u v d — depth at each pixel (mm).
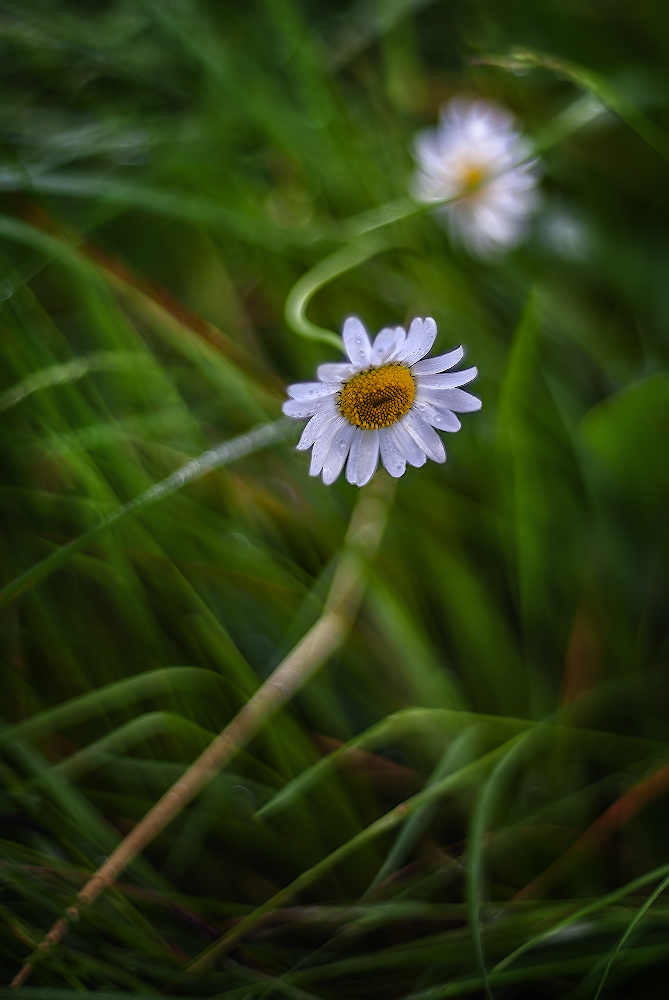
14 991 405
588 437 486
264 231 518
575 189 553
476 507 505
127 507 441
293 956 445
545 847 457
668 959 426
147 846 464
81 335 530
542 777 469
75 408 485
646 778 450
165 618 485
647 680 475
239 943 442
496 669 487
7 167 492
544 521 494
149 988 428
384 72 571
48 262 507
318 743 473
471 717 466
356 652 490
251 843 461
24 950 432
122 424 493
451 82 570
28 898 426
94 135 543
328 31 573
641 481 492
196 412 522
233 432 520
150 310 493
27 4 541
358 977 438
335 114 543
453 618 491
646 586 490
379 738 465
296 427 461
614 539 494
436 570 493
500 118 543
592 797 463
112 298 493
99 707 472
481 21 566
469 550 506
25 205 500
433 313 524
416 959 429
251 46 552
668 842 452
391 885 453
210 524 493
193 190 535
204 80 538
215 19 556
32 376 473
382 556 500
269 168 552
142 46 551
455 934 435
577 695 479
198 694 475
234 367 499
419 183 542
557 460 506
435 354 519
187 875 459
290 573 497
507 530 497
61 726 472
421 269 528
